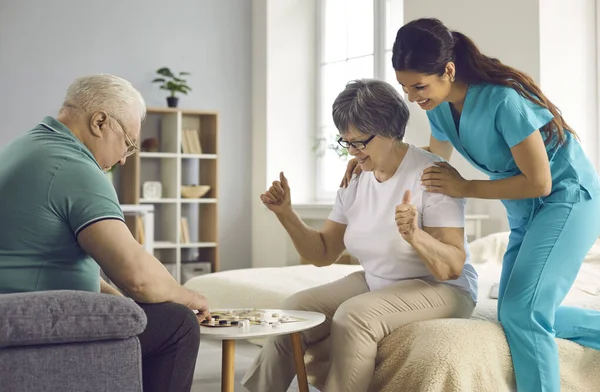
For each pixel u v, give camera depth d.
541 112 2.18
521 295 2.17
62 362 1.60
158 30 6.37
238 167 6.64
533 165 2.13
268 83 6.43
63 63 6.07
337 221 2.53
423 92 2.22
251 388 2.49
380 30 5.91
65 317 1.60
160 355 1.88
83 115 2.00
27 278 1.84
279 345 2.40
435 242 2.12
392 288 2.22
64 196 1.85
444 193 2.21
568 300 2.71
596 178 2.31
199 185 6.42
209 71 6.54
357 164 2.48
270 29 6.43
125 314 1.66
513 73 2.23
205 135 6.39
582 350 2.29
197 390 3.27
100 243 1.83
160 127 6.33
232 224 6.62
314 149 6.36
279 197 2.48
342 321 2.12
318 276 3.59
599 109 4.53
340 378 2.09
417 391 2.03
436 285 2.25
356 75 6.17
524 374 2.12
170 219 6.22
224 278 3.57
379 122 2.21
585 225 2.24
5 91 5.89
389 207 2.30
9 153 1.93
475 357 2.04
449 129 2.41
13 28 5.92
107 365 1.65
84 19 6.13
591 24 4.54
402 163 2.30
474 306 2.37
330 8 6.44
